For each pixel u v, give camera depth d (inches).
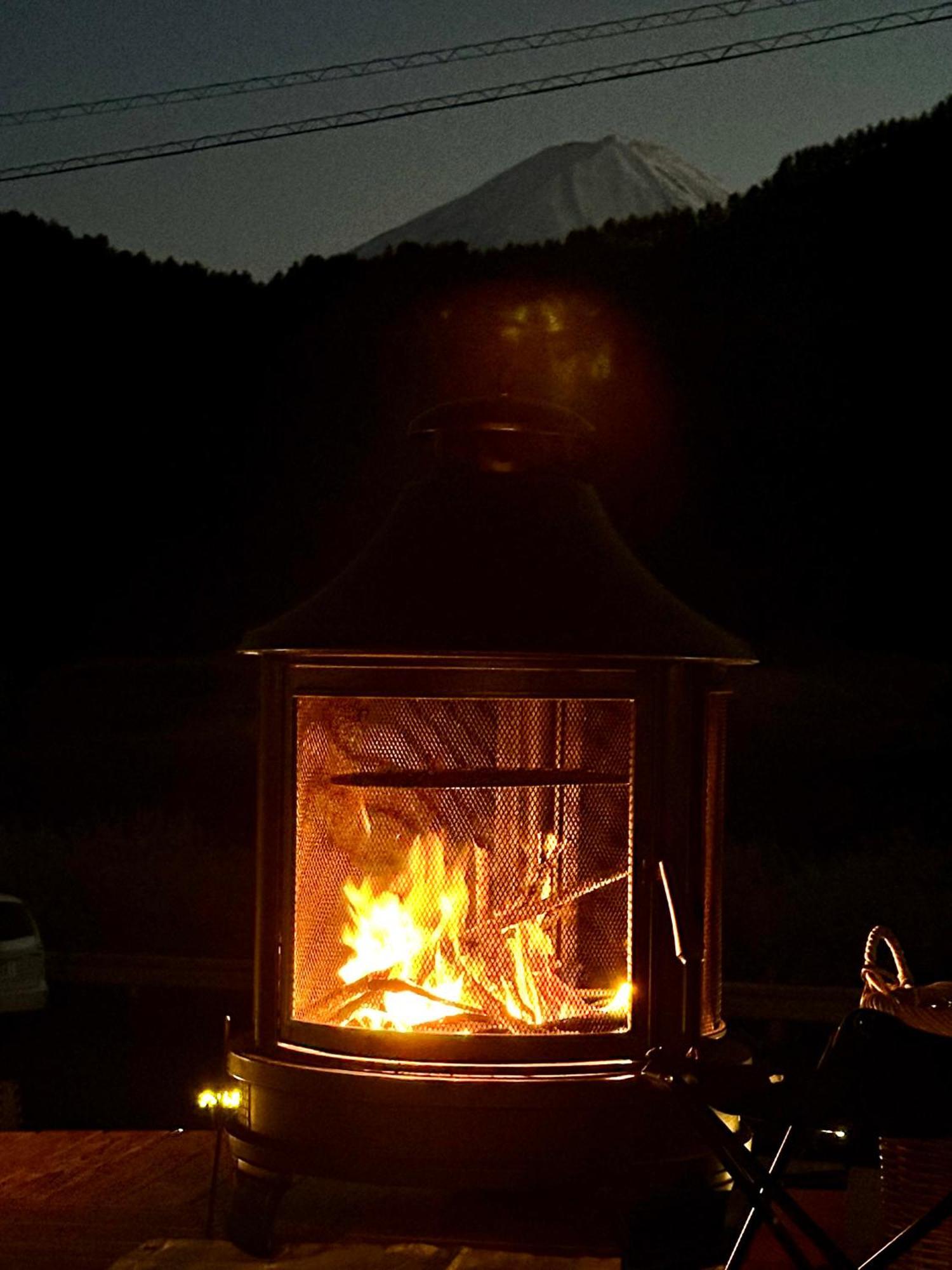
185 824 556.4
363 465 1127.6
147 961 383.2
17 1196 154.8
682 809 134.0
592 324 1069.1
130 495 1192.2
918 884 408.2
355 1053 133.0
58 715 914.1
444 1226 140.0
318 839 138.3
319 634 134.5
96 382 1233.4
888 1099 99.3
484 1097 127.4
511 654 129.9
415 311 1136.8
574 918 134.0
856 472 995.3
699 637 135.9
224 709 914.1
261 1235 132.5
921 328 1021.8
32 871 466.0
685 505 1008.2
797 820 623.5
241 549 1147.3
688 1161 130.3
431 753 134.2
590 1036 131.3
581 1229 138.8
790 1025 315.6
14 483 1204.5
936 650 882.8
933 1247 108.4
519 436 145.7
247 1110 137.2
